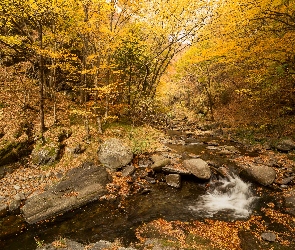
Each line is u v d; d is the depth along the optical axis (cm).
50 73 1919
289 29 1363
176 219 960
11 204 1030
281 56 1509
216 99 3102
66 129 1513
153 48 2003
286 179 1177
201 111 3253
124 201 1086
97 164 1333
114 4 1398
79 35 1573
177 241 800
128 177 1255
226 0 1440
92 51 1756
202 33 1736
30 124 1473
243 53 1521
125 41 1614
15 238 864
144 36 1906
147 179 1248
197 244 786
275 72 1688
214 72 2850
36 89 1842
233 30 1441
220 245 785
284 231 859
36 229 910
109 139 1445
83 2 1230
